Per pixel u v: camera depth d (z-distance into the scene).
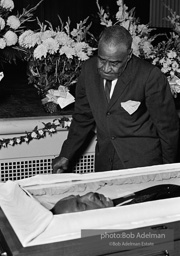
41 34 3.11
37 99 3.57
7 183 1.48
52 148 3.10
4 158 3.03
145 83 2.32
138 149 2.44
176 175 1.60
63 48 3.07
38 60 3.11
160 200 1.34
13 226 1.26
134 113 2.40
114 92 2.38
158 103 2.33
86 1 8.05
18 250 1.16
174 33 3.59
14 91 3.94
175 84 3.35
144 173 1.57
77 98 2.59
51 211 1.33
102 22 3.41
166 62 3.32
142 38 3.40
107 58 2.17
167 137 2.40
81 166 3.17
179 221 1.29
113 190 1.50
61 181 1.48
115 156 2.51
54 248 1.17
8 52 3.10
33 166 3.11
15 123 2.95
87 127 2.63
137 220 1.27
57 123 3.03
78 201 1.35
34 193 1.43
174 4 7.89
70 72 3.14
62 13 7.97
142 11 8.06
